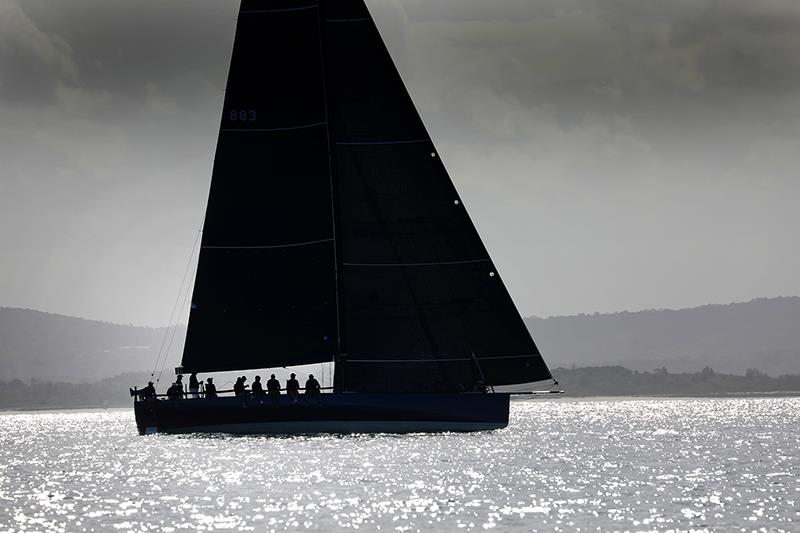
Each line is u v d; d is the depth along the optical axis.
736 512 169.12
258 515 170.62
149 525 164.25
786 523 160.38
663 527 158.38
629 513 169.12
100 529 161.50
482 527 159.50
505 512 171.00
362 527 160.25
